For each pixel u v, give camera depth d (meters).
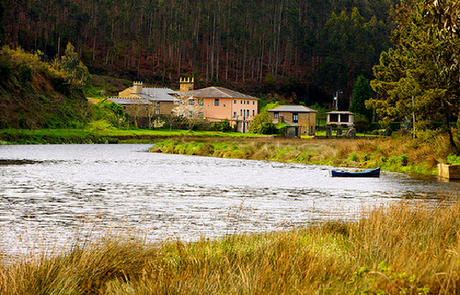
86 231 17.59
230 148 70.06
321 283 9.08
